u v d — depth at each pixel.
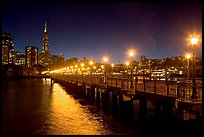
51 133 23.27
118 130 23.58
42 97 54.09
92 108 37.69
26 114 33.19
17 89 80.12
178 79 27.34
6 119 29.83
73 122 27.83
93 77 42.22
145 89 22.45
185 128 13.90
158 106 21.02
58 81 121.31
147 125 22.95
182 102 14.14
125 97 24.61
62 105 41.31
